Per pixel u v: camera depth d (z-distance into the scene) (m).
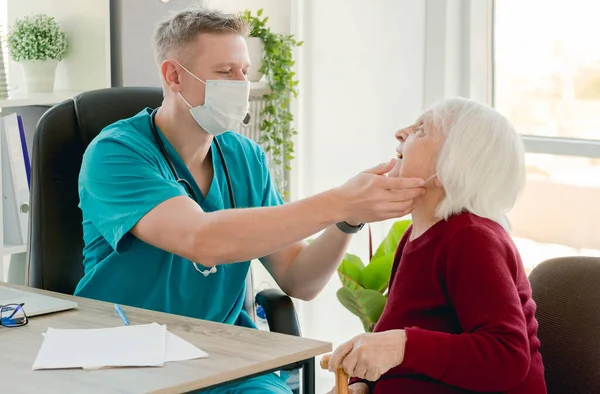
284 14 3.29
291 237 1.66
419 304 1.53
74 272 2.09
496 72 2.96
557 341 1.70
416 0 2.92
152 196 1.79
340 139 3.18
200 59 1.94
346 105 3.15
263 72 3.09
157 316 1.66
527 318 1.53
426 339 1.42
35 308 1.67
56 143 2.08
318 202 1.66
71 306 1.71
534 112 2.90
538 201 2.91
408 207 1.59
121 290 1.92
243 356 1.41
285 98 3.13
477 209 1.54
